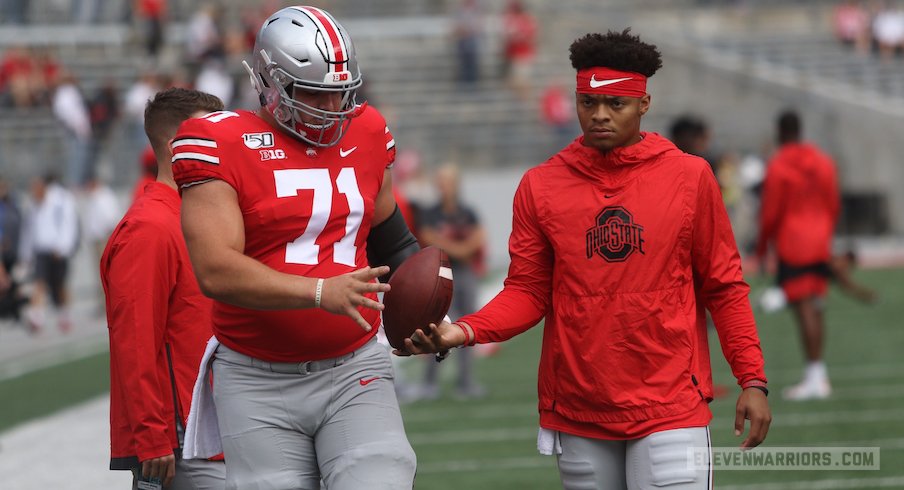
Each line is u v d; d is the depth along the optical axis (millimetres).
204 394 15414
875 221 94688
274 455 14797
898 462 26734
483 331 15664
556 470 27172
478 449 29703
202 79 87438
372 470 14523
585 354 15328
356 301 13617
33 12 107438
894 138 94938
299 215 14648
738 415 15344
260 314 14641
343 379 14945
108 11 108688
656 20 120750
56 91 84500
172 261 16094
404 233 16688
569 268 15414
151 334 15781
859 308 56062
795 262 35125
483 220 90500
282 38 14398
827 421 31281
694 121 33312
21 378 43688
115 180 82812
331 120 14609
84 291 77938
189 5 111688
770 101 103000
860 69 109875
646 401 15156
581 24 114000
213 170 14328
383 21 113812
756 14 121688
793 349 44719
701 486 15125
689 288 15586
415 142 94000
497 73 105438
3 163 82188
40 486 25672
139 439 15633
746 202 80188
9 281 57344
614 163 15367
